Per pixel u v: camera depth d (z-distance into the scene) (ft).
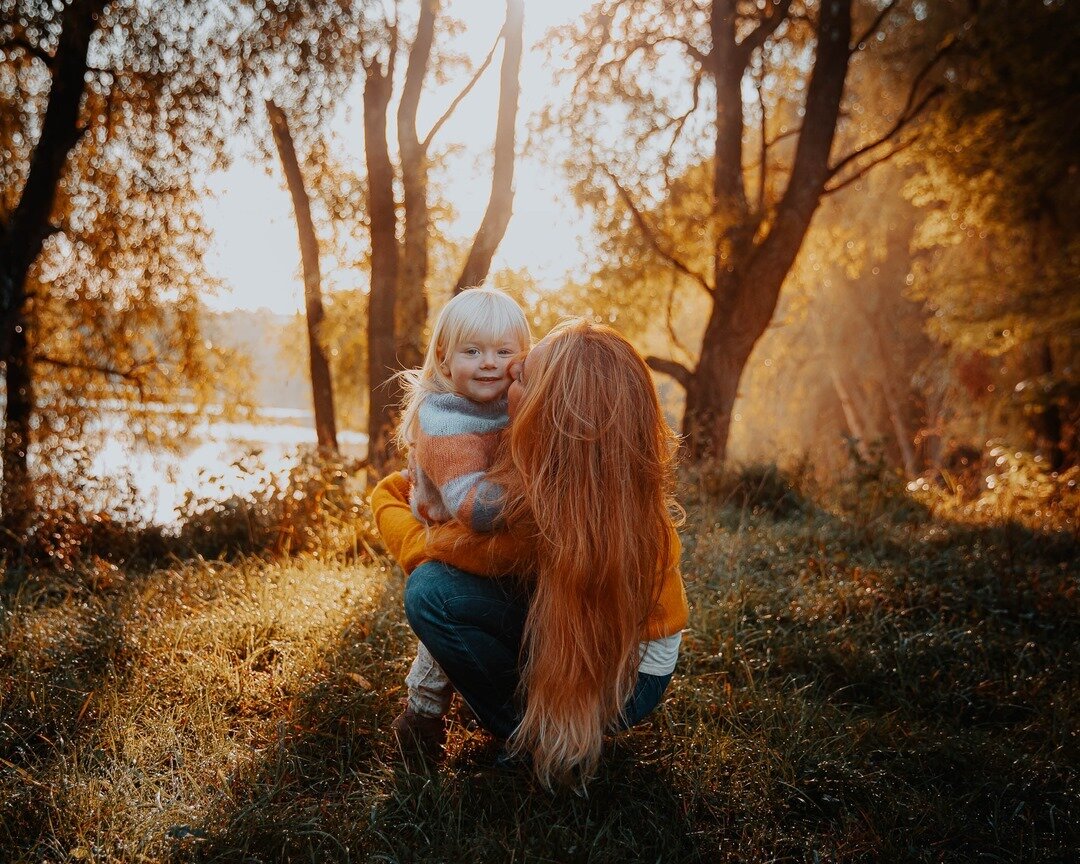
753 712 8.39
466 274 24.45
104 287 29.94
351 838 6.13
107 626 9.78
